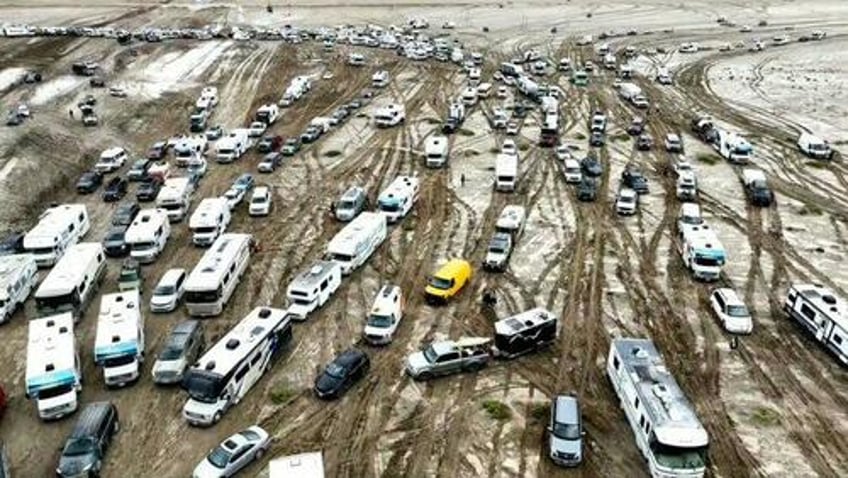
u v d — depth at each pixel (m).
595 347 38.03
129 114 79.56
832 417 32.53
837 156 68.50
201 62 102.62
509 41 121.81
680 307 41.84
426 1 152.62
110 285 44.69
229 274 42.59
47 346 34.16
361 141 72.75
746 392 34.25
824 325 37.25
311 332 39.50
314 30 126.50
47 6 141.50
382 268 46.75
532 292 43.53
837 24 130.50
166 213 51.41
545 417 32.56
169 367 34.50
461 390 34.62
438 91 91.75
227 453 28.86
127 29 124.00
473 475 29.17
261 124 75.06
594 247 49.44
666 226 52.94
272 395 34.22
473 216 54.69
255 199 55.34
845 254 48.62
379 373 35.91
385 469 29.56
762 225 53.12
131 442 31.08
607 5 148.50
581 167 64.50
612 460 29.91
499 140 73.00
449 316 40.97
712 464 29.52
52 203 57.66
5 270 42.28
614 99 88.62
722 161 67.06
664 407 29.11
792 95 89.38
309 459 27.05
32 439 31.31
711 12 141.88
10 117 73.00
